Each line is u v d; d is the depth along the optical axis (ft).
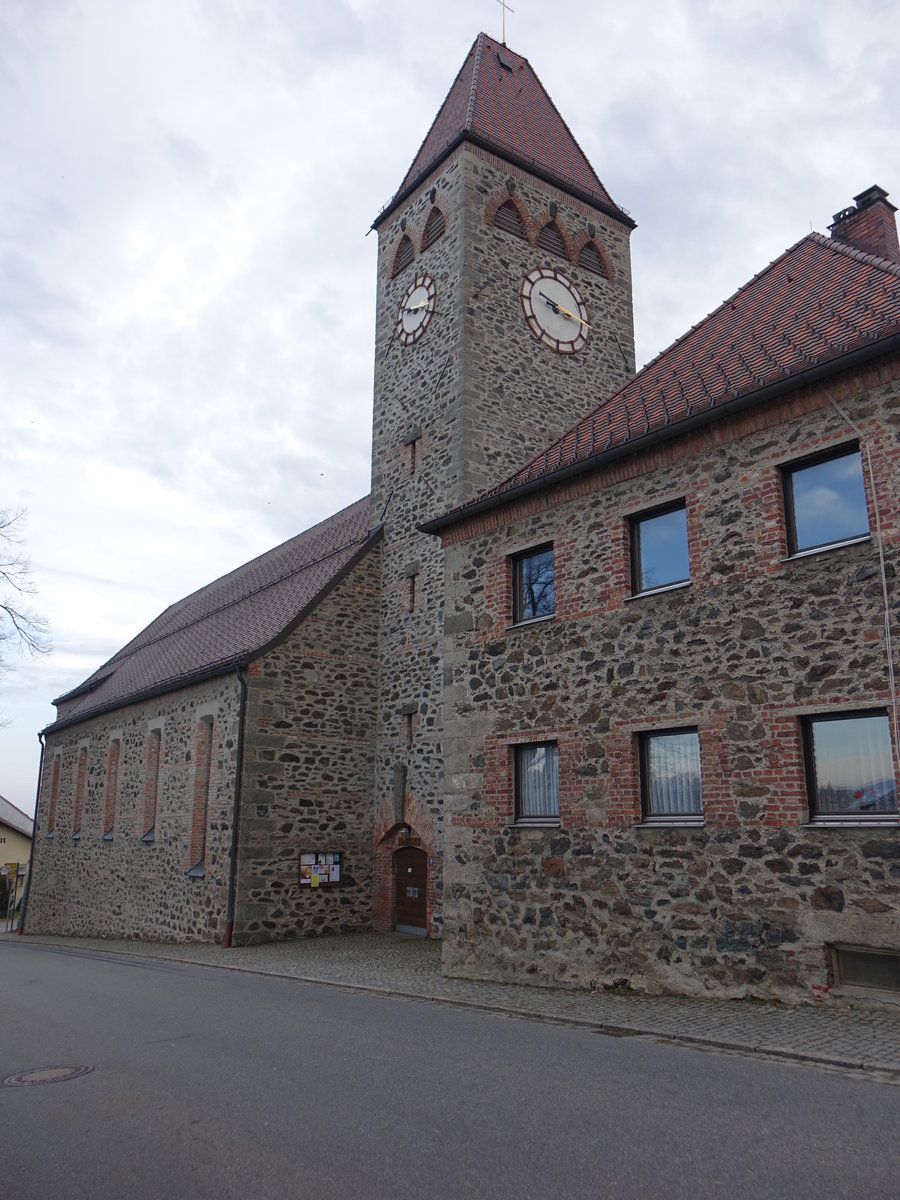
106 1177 17.24
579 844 39.24
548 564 44.14
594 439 42.70
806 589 32.63
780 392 33.86
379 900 65.31
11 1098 22.95
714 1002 32.53
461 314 68.03
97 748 95.76
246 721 62.90
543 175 75.61
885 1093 21.35
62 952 70.03
